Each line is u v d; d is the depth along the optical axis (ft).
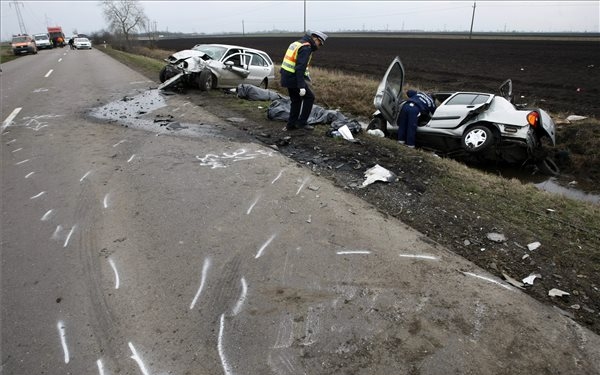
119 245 11.27
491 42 183.42
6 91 38.34
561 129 29.04
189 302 9.08
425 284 9.77
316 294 9.36
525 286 9.88
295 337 8.11
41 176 16.16
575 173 24.72
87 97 35.12
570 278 10.19
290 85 22.50
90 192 14.65
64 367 7.45
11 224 12.41
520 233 12.26
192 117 27.20
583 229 12.54
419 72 74.49
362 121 36.73
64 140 21.18
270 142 21.27
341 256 10.83
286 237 11.71
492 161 25.67
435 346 7.93
